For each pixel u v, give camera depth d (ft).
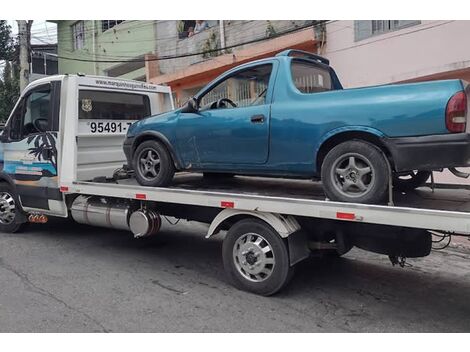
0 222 24.81
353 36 37.81
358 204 12.96
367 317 14.07
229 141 16.48
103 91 22.66
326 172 14.16
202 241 23.40
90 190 20.15
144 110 24.93
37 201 22.65
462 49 31.45
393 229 14.03
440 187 18.10
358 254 21.07
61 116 21.26
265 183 19.89
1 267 18.60
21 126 23.12
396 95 13.17
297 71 16.19
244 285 15.92
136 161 19.38
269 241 15.23
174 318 13.76
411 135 12.80
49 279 17.17
